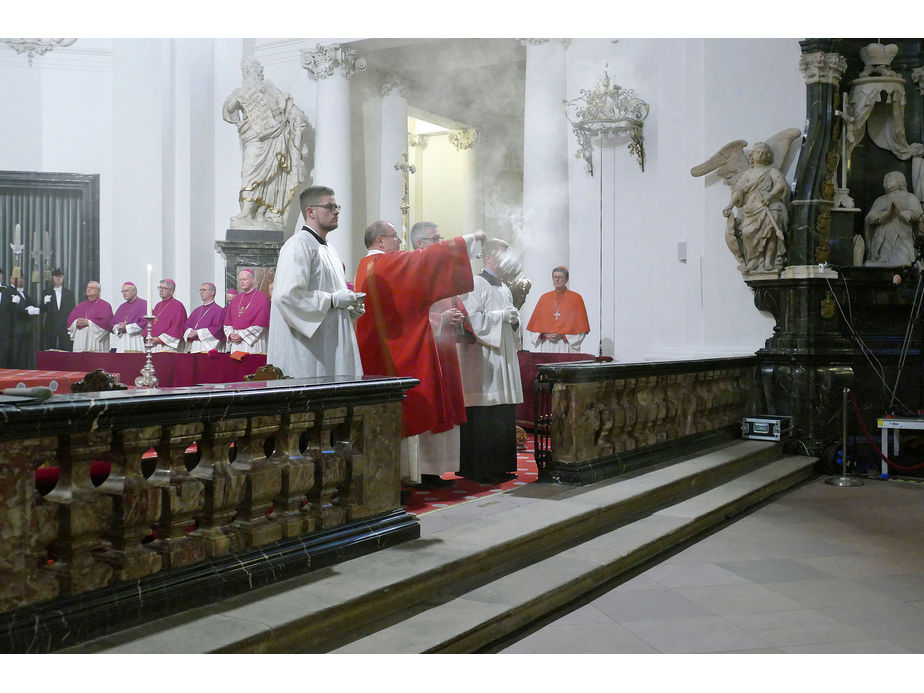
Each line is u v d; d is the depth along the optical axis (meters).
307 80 13.92
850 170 9.62
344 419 4.47
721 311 9.98
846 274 9.36
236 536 3.87
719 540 6.14
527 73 11.09
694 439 8.41
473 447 6.85
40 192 14.42
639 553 5.46
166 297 12.56
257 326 11.82
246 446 3.99
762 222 9.32
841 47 9.58
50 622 3.06
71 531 3.13
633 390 7.39
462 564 4.51
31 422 3.00
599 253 11.09
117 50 14.34
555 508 5.75
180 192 14.36
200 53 14.42
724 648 4.05
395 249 6.34
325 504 4.43
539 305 10.32
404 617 3.99
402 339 5.98
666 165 10.51
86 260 14.50
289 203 13.48
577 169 11.16
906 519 6.82
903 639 4.19
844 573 5.33
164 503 3.55
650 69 10.77
